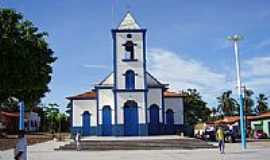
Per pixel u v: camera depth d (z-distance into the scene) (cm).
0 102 2108
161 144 3803
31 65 1955
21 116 4169
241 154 3055
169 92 5391
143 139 4031
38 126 9712
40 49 2089
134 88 4762
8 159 2745
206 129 5172
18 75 1892
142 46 4841
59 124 9156
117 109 4725
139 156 2962
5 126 7600
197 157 2825
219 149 3491
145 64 4816
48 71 2195
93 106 5200
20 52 1866
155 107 4944
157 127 4916
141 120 4722
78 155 3122
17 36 1933
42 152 3481
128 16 4888
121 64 4803
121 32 4844
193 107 8988
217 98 11269
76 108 5197
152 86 4962
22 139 1518
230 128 5041
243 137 3800
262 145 4378
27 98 2259
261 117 7200
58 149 3731
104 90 4981
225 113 11038
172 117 5219
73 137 4950
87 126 5166
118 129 4691
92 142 3825
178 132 5159
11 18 1905
